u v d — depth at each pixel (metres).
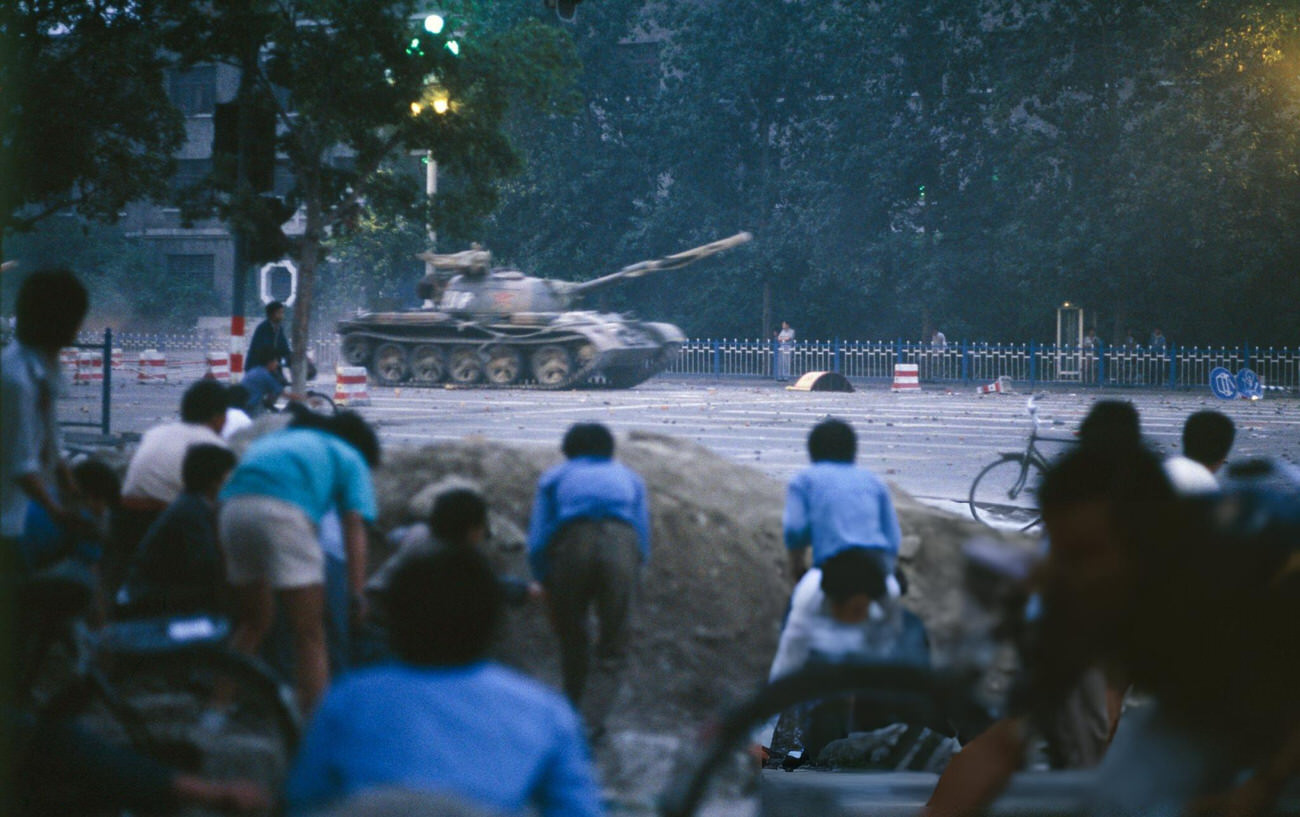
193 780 3.54
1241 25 37.94
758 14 46.19
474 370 36.59
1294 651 2.51
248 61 18.06
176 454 7.07
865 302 47.47
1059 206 41.53
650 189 50.06
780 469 16.33
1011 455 12.93
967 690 2.78
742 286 47.31
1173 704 2.57
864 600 4.64
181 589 5.99
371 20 18.00
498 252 48.91
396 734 2.54
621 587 6.06
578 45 47.31
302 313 18.98
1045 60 41.41
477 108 19.44
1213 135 39.44
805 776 3.23
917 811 2.81
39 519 5.41
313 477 5.52
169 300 58.97
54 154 17.25
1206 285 41.34
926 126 44.56
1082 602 2.58
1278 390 38.31
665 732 5.91
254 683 4.39
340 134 18.73
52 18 16.98
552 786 2.63
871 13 44.78
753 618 7.25
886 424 23.88
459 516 5.59
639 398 31.55
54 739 3.53
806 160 47.00
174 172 19.06
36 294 5.11
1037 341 45.47
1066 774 2.59
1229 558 2.53
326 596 5.82
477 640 2.69
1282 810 2.49
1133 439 2.71
